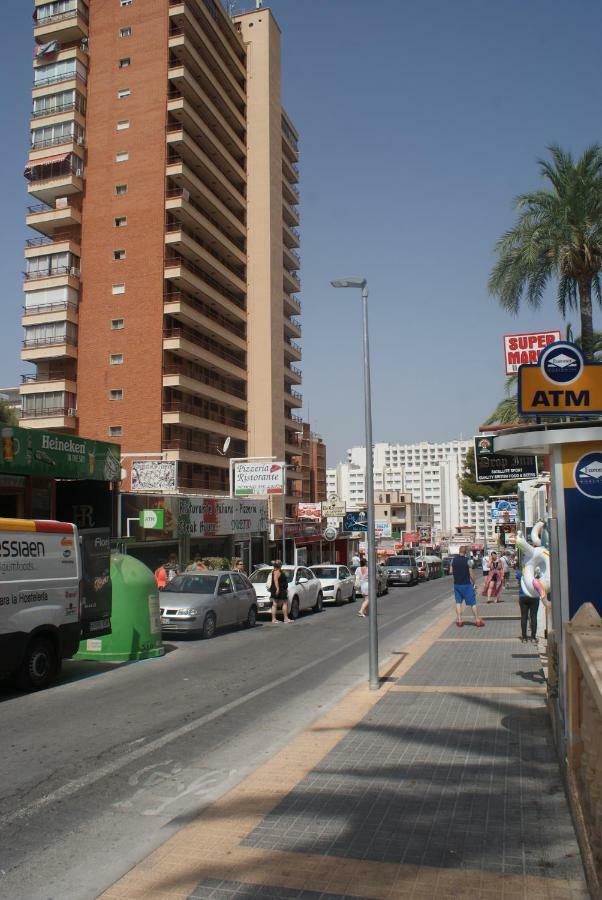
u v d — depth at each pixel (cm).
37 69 5394
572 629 481
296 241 7094
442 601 2789
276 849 445
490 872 406
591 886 359
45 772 652
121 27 5359
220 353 5694
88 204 5241
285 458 6800
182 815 537
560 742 565
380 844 447
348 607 2720
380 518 11906
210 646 1570
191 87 5322
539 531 1105
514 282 2064
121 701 973
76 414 5062
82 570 1254
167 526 3116
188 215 5200
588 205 1980
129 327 5028
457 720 755
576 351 638
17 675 1039
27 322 5150
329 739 695
